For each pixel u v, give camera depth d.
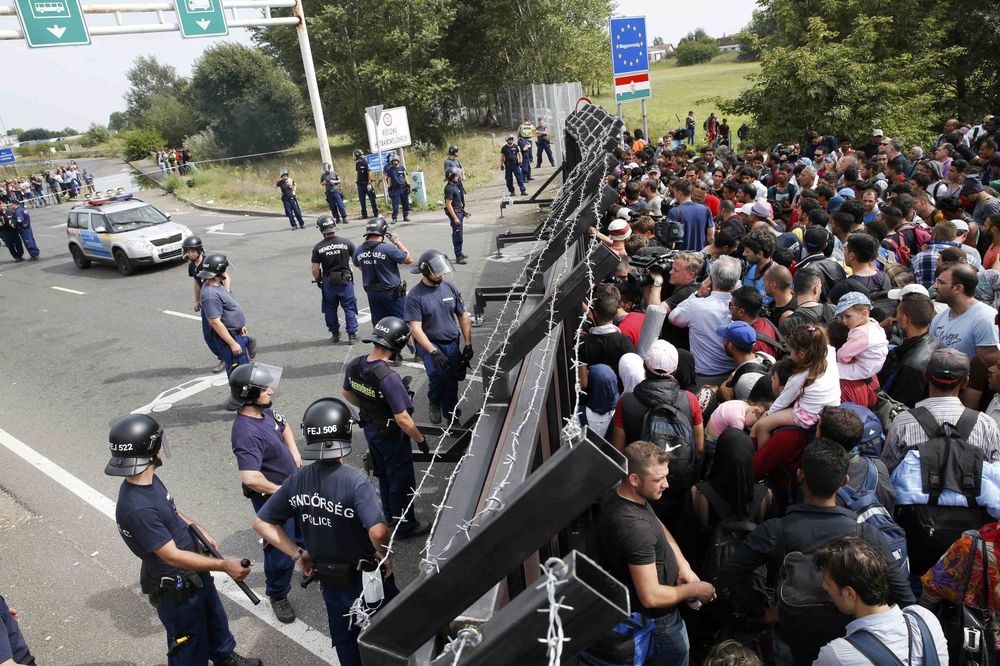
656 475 2.88
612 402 4.80
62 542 6.06
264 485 4.49
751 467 3.49
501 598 2.00
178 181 34.41
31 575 5.61
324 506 3.52
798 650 2.89
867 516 3.21
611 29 17.20
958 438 3.43
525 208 19.64
